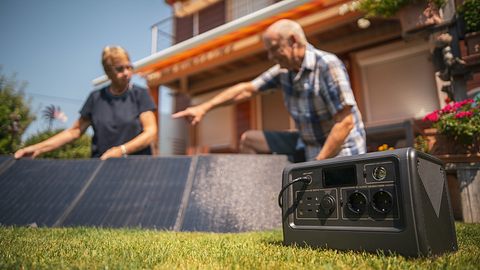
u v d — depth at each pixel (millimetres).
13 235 1174
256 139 2367
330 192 952
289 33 1999
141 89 2645
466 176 2021
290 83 2223
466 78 2457
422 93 4961
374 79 5402
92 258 770
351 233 885
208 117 7988
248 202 1637
